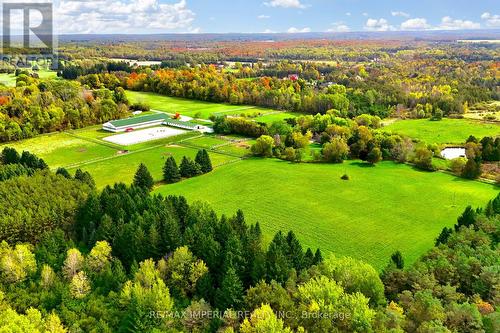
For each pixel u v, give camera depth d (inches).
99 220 3720.5
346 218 4480.8
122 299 2709.2
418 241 3988.7
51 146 7091.5
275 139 6948.8
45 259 3181.6
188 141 7445.9
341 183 5492.1
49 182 4340.6
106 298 2810.0
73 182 4399.6
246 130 7775.6
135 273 2908.5
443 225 4308.6
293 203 4869.6
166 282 2984.7
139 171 5216.5
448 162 6063.0
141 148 7017.7
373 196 5073.8
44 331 2464.3
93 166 6127.0
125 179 5600.4
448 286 2632.9
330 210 4680.1
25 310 2657.5
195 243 3260.3
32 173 4849.9
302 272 2832.2
